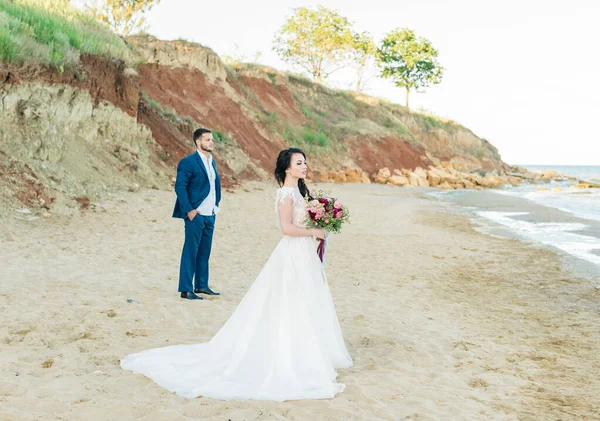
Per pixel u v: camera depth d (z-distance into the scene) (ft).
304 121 129.18
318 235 16.37
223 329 16.44
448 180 130.82
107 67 56.65
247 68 129.08
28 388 13.62
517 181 157.38
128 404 13.00
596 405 14.94
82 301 21.89
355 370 16.81
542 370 17.94
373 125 145.38
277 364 14.96
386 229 51.60
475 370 17.66
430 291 29.22
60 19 58.08
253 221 48.67
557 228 55.72
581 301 27.76
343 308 24.61
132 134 57.67
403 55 214.90
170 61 95.45
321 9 190.49
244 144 92.63
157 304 22.52
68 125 49.57
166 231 39.52
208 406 13.16
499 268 35.81
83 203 41.60
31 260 28.12
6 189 37.40
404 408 13.93
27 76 45.70
